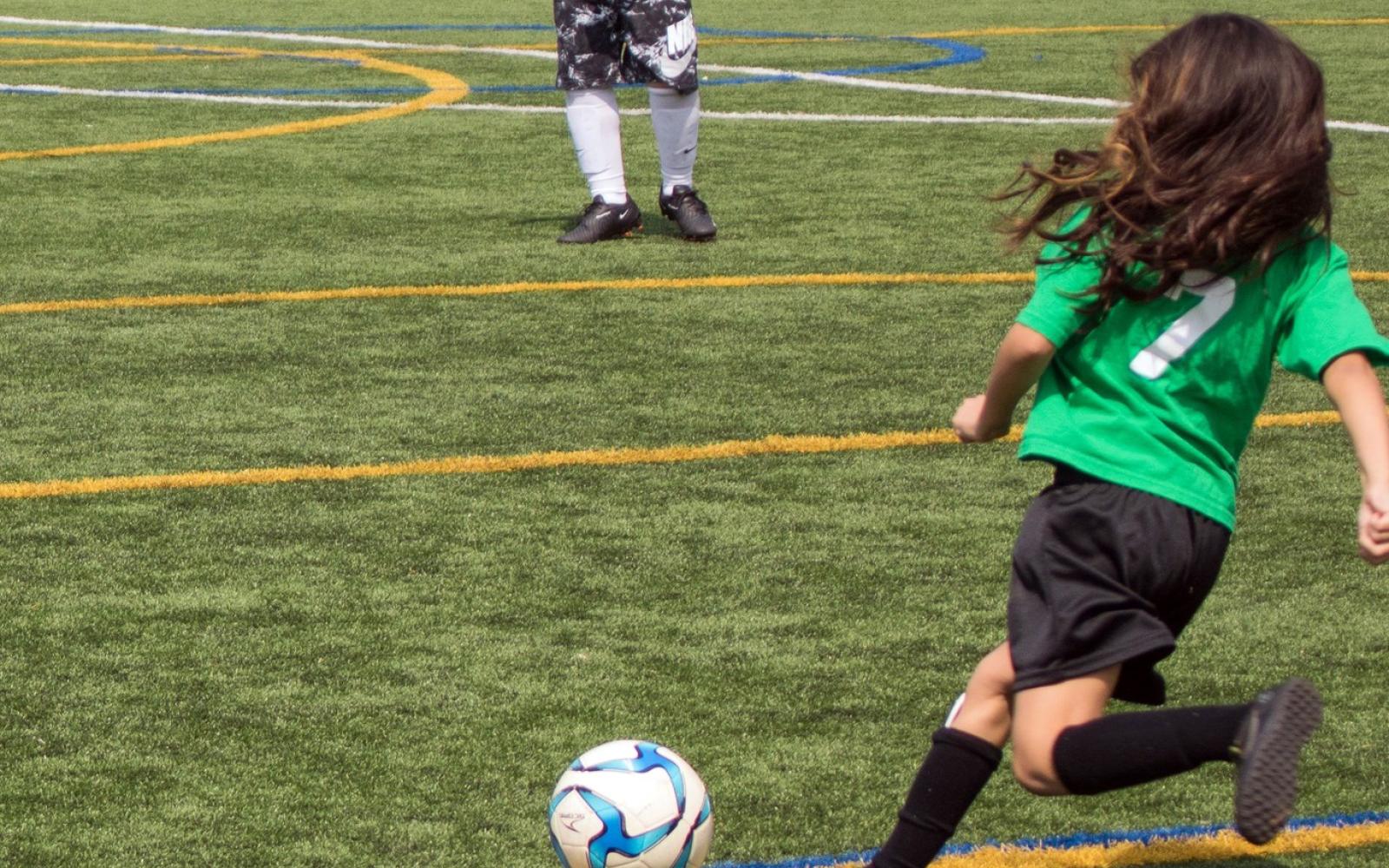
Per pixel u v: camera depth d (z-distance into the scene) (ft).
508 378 33.37
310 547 24.94
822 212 49.52
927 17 108.47
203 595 23.21
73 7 120.37
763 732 19.45
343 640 21.83
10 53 90.84
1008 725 15.02
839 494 27.30
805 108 69.67
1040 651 14.23
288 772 18.48
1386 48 86.63
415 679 20.74
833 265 43.01
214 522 25.91
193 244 45.27
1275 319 14.53
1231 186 13.93
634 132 63.46
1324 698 20.36
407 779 18.35
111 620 22.40
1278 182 13.92
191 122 66.39
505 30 104.37
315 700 20.18
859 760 18.83
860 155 58.85
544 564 24.35
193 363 34.40
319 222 48.06
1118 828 17.39
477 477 27.94
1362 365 14.12
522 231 47.06
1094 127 64.13
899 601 23.17
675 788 15.44
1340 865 16.69
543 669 21.02
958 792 14.89
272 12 116.98
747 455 29.09
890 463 28.78
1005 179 54.19
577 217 48.78
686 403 31.91
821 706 20.11
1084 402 14.85
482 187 53.42
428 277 41.70
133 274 41.86
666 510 26.53
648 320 37.78
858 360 34.71
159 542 25.09
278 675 20.81
